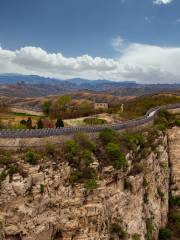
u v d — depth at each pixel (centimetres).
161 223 6166
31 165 3562
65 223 3725
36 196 3459
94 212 3956
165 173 6800
